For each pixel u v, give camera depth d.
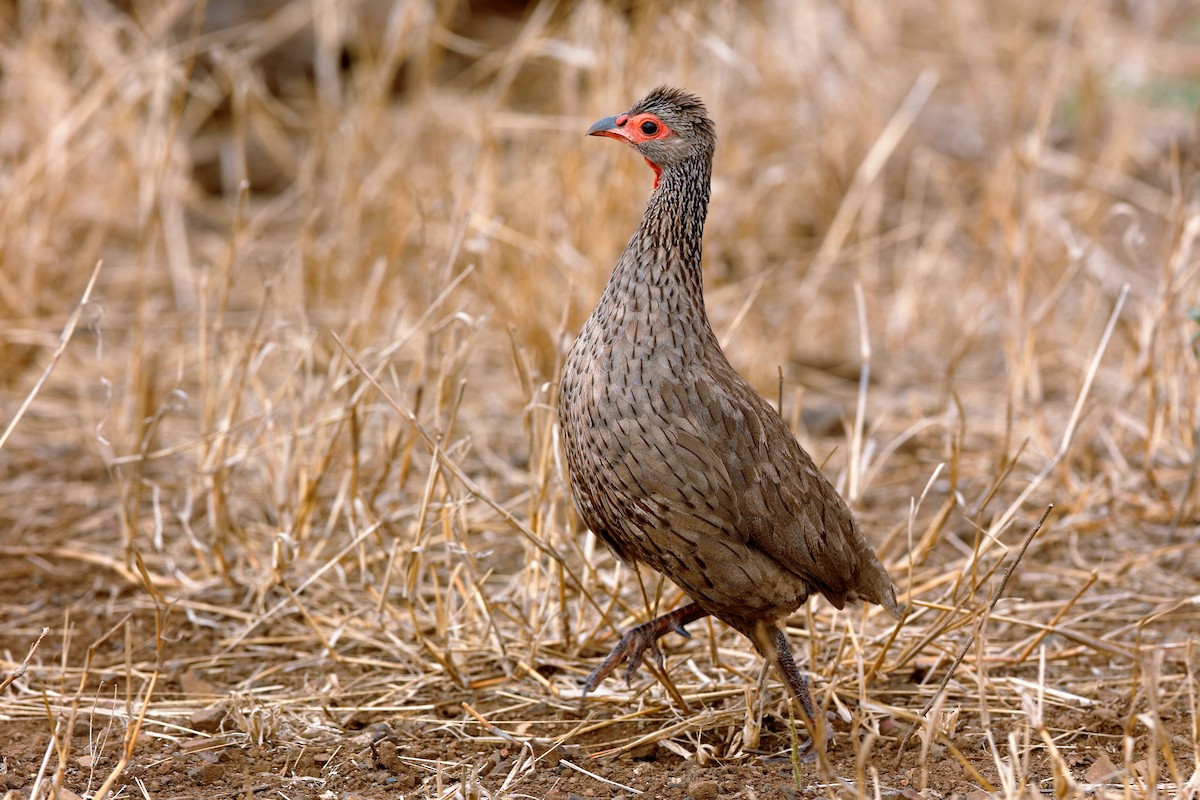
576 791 8.31
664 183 8.52
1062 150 20.73
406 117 18.30
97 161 17.94
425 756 8.73
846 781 8.34
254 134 20.30
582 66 16.83
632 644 8.73
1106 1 23.73
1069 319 16.62
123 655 10.12
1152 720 7.74
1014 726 9.05
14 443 13.74
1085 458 12.98
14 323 14.95
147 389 13.02
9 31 19.94
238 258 16.88
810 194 19.41
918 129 21.56
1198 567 11.45
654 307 8.27
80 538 11.98
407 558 10.14
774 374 15.34
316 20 21.12
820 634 10.02
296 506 11.78
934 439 14.02
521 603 10.37
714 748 8.73
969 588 9.98
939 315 17.31
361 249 16.45
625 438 8.11
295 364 11.88
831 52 20.78
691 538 8.21
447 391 11.66
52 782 8.05
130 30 17.31
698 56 18.06
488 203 15.35
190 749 8.70
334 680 9.59
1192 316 11.23
